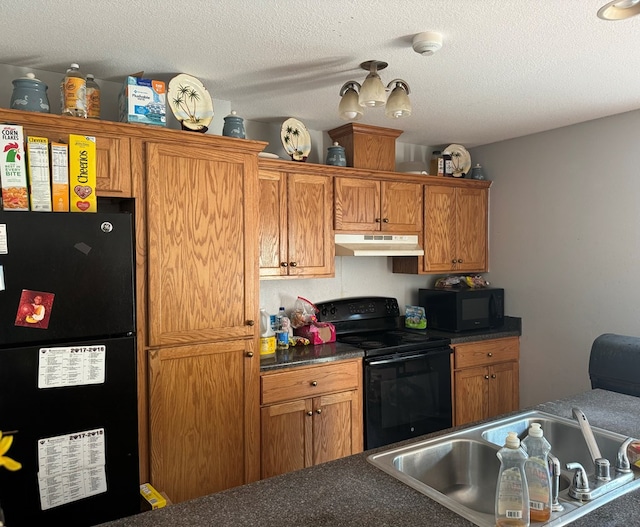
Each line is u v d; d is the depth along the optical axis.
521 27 1.78
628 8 1.64
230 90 2.49
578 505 1.11
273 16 1.70
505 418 1.69
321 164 3.19
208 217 2.27
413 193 3.35
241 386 2.38
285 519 1.06
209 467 2.29
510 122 3.11
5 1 1.58
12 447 1.54
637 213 2.84
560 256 3.25
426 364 3.07
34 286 1.57
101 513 1.69
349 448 2.77
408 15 1.69
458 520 1.04
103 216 1.69
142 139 2.11
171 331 2.18
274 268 2.79
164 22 1.75
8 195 1.67
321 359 2.66
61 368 1.61
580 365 3.15
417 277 3.81
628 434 1.57
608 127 2.97
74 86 1.98
